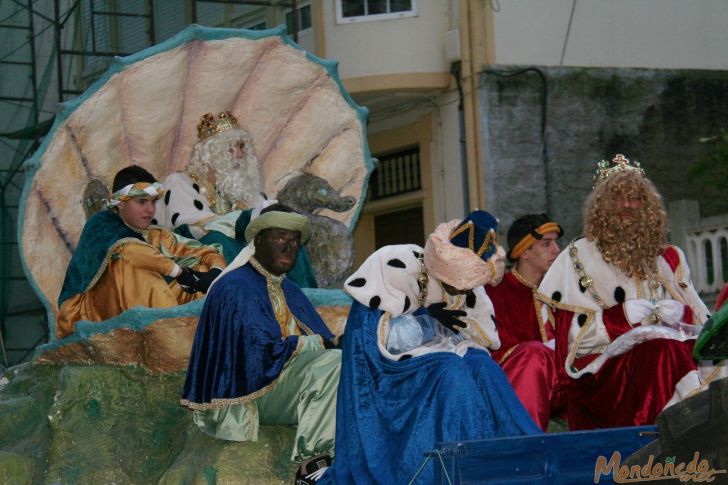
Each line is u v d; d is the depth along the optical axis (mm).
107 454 7801
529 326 8406
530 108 18906
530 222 8484
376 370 6746
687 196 19844
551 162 19000
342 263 10359
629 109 19547
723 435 4762
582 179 19188
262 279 7633
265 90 10320
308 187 10531
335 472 6598
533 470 5645
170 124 9984
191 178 10055
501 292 8492
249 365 7250
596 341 7594
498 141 18719
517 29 18906
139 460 7836
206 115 10156
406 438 6371
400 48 18828
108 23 16172
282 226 7539
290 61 10195
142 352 8242
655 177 19656
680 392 7145
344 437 6676
